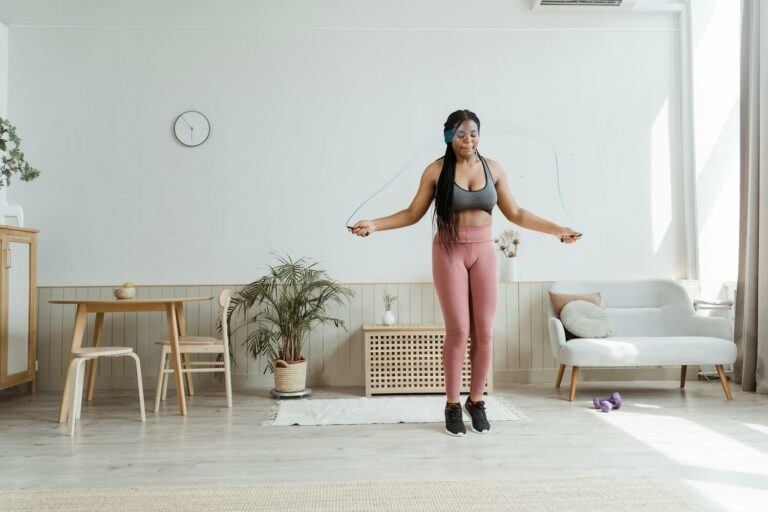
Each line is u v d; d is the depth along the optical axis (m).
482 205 2.74
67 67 4.38
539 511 1.78
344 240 4.41
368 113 4.49
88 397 3.78
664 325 4.05
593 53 4.57
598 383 4.25
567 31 4.57
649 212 4.52
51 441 2.74
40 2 4.39
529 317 4.30
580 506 1.82
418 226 4.43
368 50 4.51
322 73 4.49
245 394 3.94
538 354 4.29
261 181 4.42
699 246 4.45
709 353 3.57
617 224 4.51
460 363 2.83
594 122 4.54
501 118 4.52
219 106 4.43
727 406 3.41
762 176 3.78
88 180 4.34
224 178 4.40
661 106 4.56
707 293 4.45
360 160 4.46
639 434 2.78
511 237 4.43
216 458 2.44
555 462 2.33
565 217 4.50
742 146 4.07
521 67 4.54
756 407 3.38
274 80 4.46
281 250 4.39
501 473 2.19
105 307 3.35
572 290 4.18
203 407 3.51
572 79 4.55
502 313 4.30
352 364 4.29
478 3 4.55
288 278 3.98
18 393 4.04
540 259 4.46
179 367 3.35
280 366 3.80
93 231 4.32
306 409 3.38
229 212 4.39
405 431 2.88
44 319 4.21
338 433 2.86
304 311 4.07
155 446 2.64
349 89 4.49
